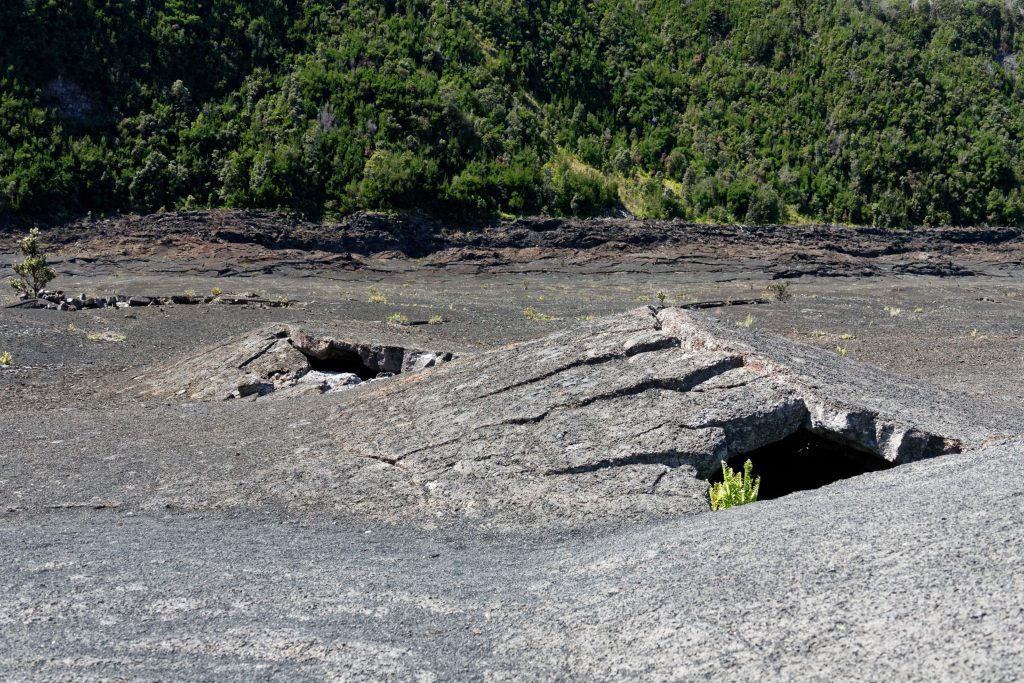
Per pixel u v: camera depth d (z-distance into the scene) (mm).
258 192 62781
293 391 17703
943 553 5344
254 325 31859
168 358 25125
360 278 55844
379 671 4934
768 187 76688
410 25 82375
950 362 24891
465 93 76812
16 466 11688
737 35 97312
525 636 5340
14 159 59188
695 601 5332
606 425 10328
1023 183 82875
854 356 26234
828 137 85062
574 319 36656
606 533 8031
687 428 9836
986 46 101625
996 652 4227
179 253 56156
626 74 89250
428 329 31734
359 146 68188
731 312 40969
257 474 10648
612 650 4961
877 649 4449
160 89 69188
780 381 10516
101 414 16094
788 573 5488
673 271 61656
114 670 4988
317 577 6727
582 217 69250
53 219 58062
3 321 28875
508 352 13898
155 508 9562
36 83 64688
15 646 5406
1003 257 74188
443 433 11047
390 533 8398
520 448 10172
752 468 10484
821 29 97750
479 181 67875
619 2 101062
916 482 7508
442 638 5395
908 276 66312
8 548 7785
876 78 90125
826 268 64688
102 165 61688
